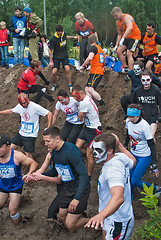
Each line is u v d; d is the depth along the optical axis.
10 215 4.29
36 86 6.58
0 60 9.91
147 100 4.55
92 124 4.86
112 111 6.54
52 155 3.69
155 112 4.58
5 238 4.15
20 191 4.21
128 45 6.45
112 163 2.72
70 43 26.58
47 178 3.84
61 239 4.04
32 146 5.46
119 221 2.87
